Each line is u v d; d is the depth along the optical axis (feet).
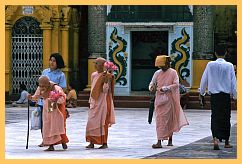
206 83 62.59
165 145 66.13
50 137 60.54
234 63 136.77
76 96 126.11
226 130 62.39
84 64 140.46
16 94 131.23
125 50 127.65
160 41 134.21
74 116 104.99
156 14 125.80
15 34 130.82
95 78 63.62
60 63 64.80
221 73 61.98
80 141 69.92
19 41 130.93
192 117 105.29
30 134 77.30
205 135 77.15
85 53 141.69
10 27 129.70
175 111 64.80
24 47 130.93
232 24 137.59
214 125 61.87
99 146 65.21
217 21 138.10
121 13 126.82
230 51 137.08
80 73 140.36
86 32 142.20
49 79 62.69
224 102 61.93
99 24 126.72
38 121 63.62
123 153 58.95
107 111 63.62
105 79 63.31
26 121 95.20
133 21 126.31
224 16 137.80
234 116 107.76
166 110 64.28
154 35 134.31
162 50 134.10
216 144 61.82
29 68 130.93
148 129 84.64
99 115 63.10
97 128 62.90
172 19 125.39
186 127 87.86
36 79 131.03
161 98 64.49
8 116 104.12
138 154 58.13
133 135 76.89
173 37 126.21
